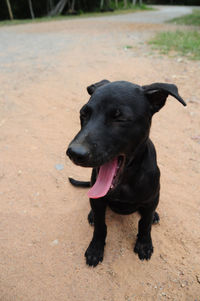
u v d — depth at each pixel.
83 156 0.41
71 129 1.00
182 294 0.50
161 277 0.53
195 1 11.78
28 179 0.78
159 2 12.78
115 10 6.48
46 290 0.51
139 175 0.51
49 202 0.71
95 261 0.56
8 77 1.46
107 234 0.63
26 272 0.54
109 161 0.45
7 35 2.84
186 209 0.69
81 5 6.06
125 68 1.50
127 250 0.59
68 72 1.50
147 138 0.50
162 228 0.64
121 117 0.44
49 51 1.99
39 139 0.95
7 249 0.59
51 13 5.42
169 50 1.83
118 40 2.25
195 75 1.38
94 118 0.45
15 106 1.15
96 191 0.48
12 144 0.92
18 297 0.50
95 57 1.75
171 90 0.47
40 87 1.32
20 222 0.65
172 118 1.06
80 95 1.23
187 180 0.77
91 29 2.99
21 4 5.38
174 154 0.87
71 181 0.75
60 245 0.60
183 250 0.58
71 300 0.49
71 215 0.67
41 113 1.10
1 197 0.72
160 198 0.72
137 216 0.68
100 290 0.51
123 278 0.53
